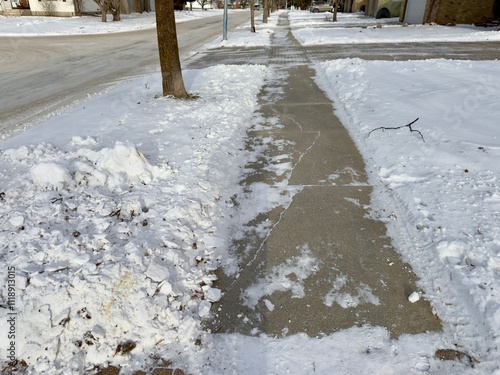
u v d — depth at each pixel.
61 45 17.50
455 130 5.07
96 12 34.25
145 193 3.62
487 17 20.06
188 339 2.32
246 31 22.45
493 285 2.45
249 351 2.25
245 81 8.52
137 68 11.48
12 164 4.31
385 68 9.27
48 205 3.31
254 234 3.32
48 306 2.26
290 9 76.69
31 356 2.11
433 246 2.94
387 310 2.50
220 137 5.16
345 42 15.49
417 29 18.66
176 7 53.00
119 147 3.82
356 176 4.24
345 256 3.01
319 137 5.38
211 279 2.78
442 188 3.70
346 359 2.17
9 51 15.71
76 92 8.55
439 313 2.45
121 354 2.19
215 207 3.64
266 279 2.81
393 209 3.56
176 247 2.94
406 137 4.97
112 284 2.41
